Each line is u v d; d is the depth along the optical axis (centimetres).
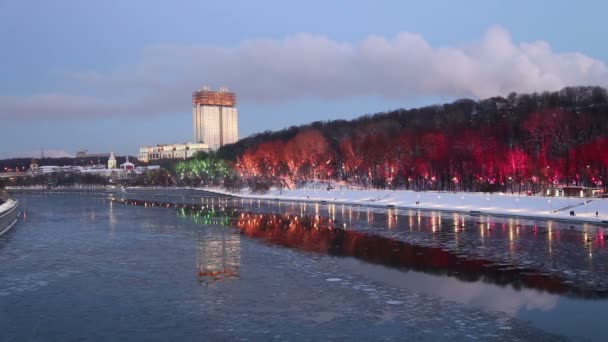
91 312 3769
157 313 3703
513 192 12900
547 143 13975
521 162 13275
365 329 3278
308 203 14488
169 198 19712
